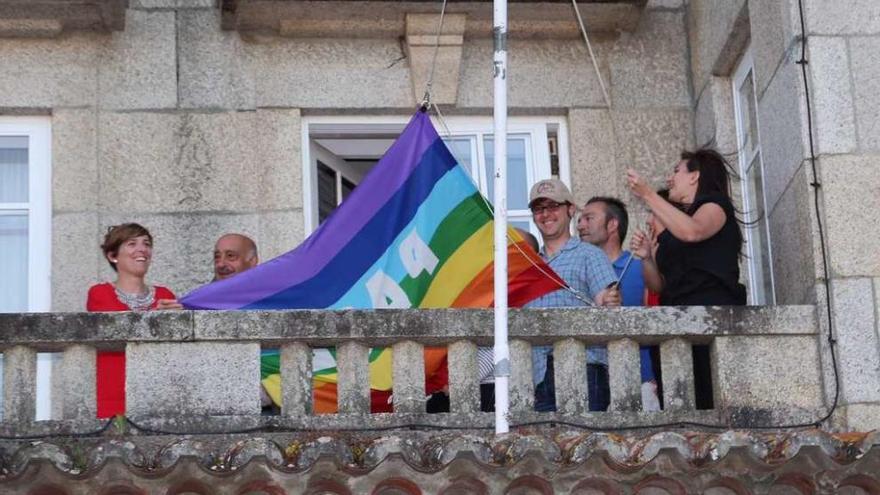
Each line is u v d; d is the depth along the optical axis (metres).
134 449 20.83
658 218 24.11
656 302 25.14
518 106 28.66
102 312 22.95
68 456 20.73
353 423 22.84
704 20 28.39
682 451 21.03
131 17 28.34
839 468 21.33
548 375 24.14
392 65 28.61
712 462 21.00
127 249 24.88
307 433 21.86
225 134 28.06
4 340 22.70
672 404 23.36
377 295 24.64
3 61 27.97
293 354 23.05
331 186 28.72
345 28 28.45
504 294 22.50
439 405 24.61
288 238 27.77
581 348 23.30
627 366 23.36
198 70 28.27
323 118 28.48
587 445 20.91
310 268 24.59
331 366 24.53
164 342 22.95
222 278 25.61
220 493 21.03
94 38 28.22
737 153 27.81
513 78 28.72
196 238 27.61
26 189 27.73
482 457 20.83
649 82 28.89
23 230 27.58
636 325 23.39
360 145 28.95
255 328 23.02
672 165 28.56
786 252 25.14
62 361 23.28
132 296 24.77
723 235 24.17
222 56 28.34
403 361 23.14
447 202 24.98
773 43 25.69
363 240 24.78
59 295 27.19
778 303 25.48
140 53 28.23
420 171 25.03
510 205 28.47
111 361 23.92
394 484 21.14
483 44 28.78
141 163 27.81
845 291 23.91
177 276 27.42
